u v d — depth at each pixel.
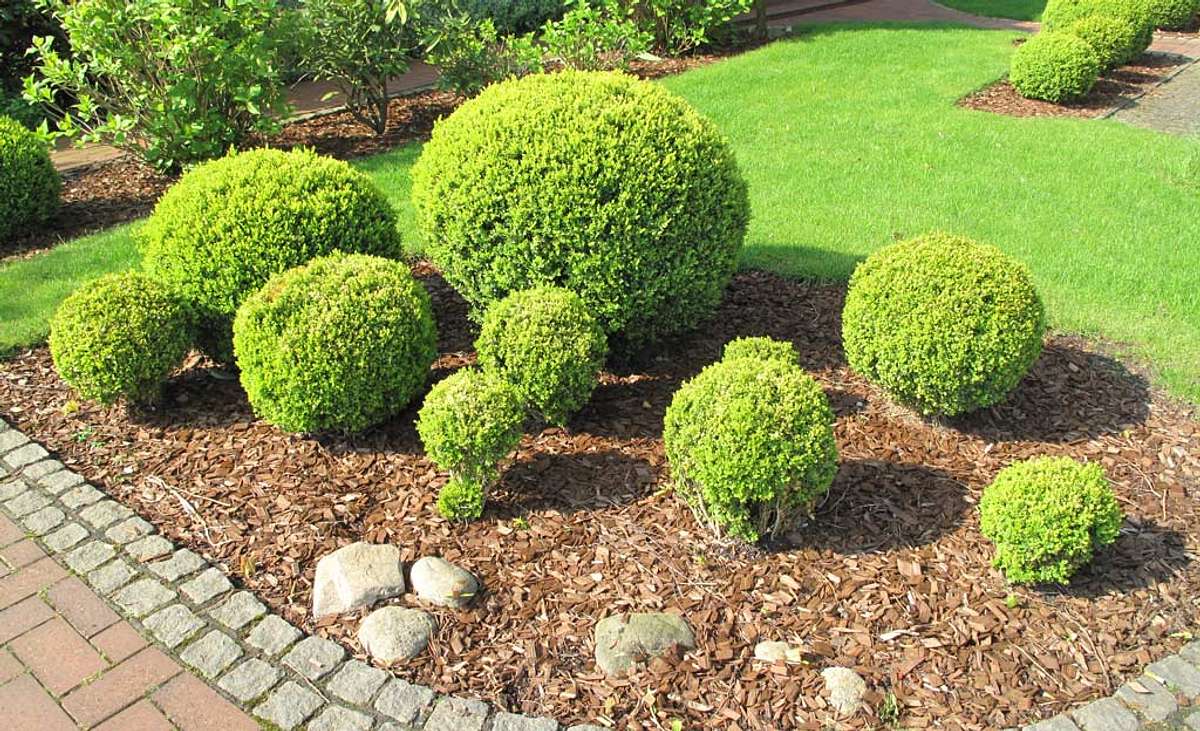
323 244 4.94
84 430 4.75
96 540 3.94
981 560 3.68
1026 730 2.97
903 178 7.86
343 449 4.46
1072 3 12.61
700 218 4.55
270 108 8.85
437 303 5.86
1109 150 8.51
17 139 7.11
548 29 10.92
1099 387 4.81
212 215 4.84
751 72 11.44
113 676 3.29
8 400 5.03
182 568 3.76
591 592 3.55
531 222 4.45
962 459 4.28
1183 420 4.53
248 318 4.23
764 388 3.64
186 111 8.01
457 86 10.07
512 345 4.21
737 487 3.50
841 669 3.18
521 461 4.30
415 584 3.60
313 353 4.13
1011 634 3.36
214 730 3.07
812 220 6.97
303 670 3.27
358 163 8.56
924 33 13.67
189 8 7.65
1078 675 3.20
